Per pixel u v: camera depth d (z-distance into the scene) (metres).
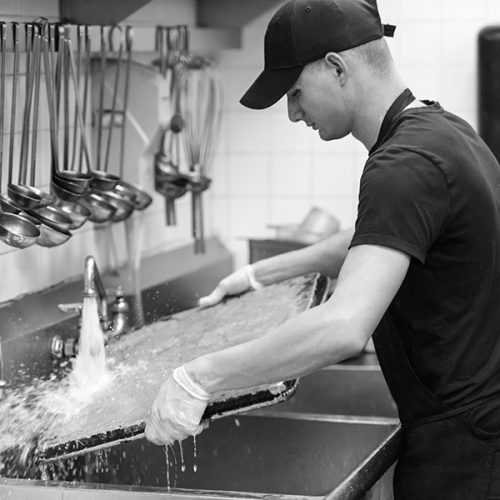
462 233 1.98
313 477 2.75
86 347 2.38
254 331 2.31
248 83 4.14
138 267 3.31
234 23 3.87
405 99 2.07
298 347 1.80
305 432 2.77
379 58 2.05
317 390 3.27
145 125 3.23
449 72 4.07
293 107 2.15
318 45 2.01
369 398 3.25
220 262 3.96
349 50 2.01
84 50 2.99
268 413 2.81
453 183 1.93
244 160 4.20
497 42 3.93
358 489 2.03
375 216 1.85
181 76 3.74
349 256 1.87
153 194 3.67
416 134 1.98
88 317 2.40
